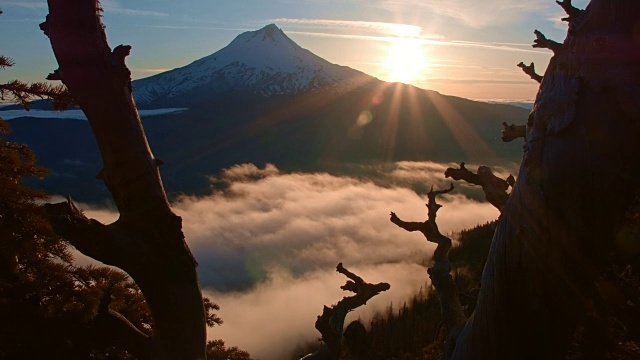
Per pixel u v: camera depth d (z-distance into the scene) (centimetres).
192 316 167
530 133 138
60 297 524
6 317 481
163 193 163
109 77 150
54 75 150
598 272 132
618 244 171
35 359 466
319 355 241
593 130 121
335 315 261
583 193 124
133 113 157
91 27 148
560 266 129
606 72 121
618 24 121
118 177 156
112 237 156
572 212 126
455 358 163
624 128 119
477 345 150
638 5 119
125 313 536
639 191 125
